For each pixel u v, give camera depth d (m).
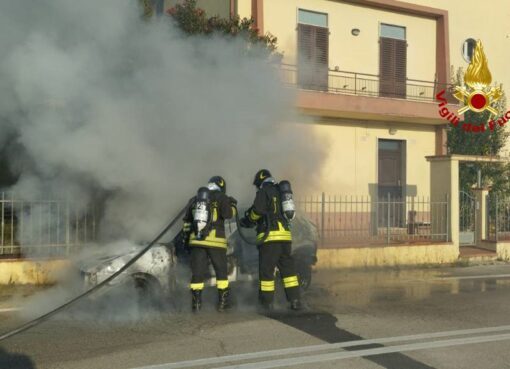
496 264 12.77
